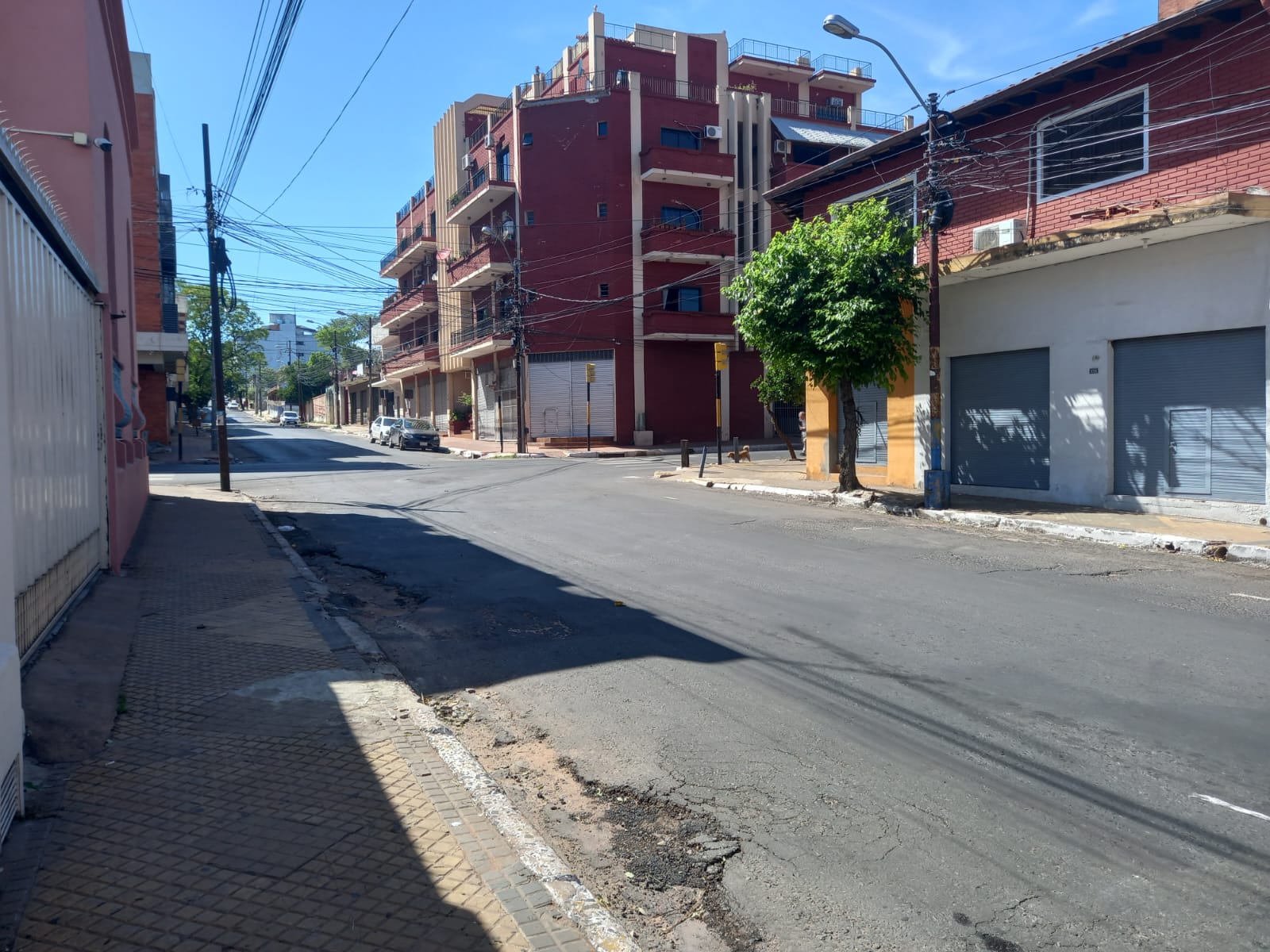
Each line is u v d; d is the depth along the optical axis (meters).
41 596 5.93
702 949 3.24
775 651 6.93
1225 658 6.49
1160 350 13.65
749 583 9.45
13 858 3.49
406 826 3.92
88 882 3.35
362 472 25.69
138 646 6.73
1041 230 15.60
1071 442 14.88
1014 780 4.54
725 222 41.50
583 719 5.62
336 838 3.79
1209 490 13.10
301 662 6.50
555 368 40.53
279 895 3.31
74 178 10.25
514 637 7.58
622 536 12.80
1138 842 3.90
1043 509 14.43
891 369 16.27
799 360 16.03
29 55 10.10
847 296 15.27
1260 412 12.42
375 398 74.50
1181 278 13.10
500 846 3.77
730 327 40.59
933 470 14.95
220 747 4.80
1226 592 8.80
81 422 7.64
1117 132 14.40
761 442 41.94
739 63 46.53
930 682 6.09
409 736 5.06
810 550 11.48
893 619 7.82
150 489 20.11
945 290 17.09
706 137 40.94
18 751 3.79
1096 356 14.38
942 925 3.32
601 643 7.29
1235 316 12.45
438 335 52.94
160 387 42.38
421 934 3.10
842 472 17.14
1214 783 4.46
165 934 3.03
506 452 37.91
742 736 5.23
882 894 3.54
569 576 10.03
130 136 15.52
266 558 10.96
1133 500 13.93
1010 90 15.43
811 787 4.52
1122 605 8.27
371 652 6.93
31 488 5.63
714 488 20.23
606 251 39.75
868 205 15.84
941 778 4.58
